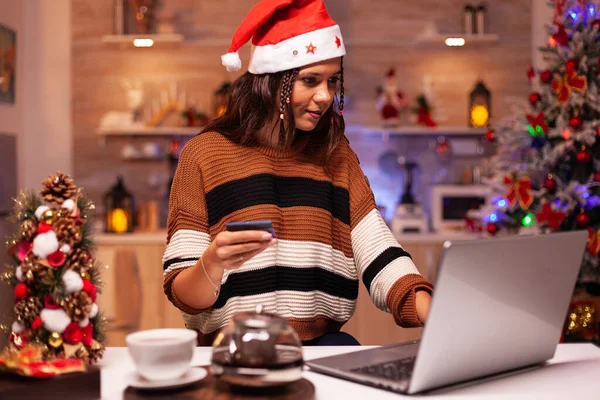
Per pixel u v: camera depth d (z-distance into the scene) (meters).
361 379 1.06
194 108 4.66
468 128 4.58
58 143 4.70
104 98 4.74
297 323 1.59
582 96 3.21
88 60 4.72
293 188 1.65
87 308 1.13
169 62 4.75
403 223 4.38
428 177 4.79
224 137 1.65
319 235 1.64
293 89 1.59
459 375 1.04
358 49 4.75
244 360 0.96
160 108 4.73
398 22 4.74
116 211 4.33
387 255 1.59
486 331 1.04
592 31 3.24
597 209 3.23
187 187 1.60
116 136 4.75
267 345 0.96
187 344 1.01
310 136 1.72
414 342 1.28
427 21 4.73
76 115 4.73
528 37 4.72
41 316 1.12
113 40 4.50
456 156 4.77
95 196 4.75
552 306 1.14
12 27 4.35
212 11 4.75
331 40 1.59
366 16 4.75
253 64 1.63
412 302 1.44
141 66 4.74
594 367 1.18
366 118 4.76
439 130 4.57
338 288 1.67
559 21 3.38
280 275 1.61
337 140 1.70
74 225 1.16
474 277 0.99
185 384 0.99
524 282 1.07
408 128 4.56
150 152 4.65
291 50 1.57
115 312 4.14
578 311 3.25
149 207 4.54
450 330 0.98
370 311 4.15
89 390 0.97
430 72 4.75
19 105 4.45
